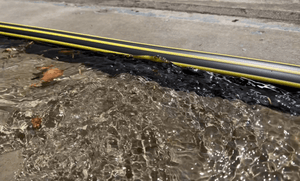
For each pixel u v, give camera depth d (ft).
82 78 6.75
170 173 4.23
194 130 5.03
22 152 4.80
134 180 4.14
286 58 6.98
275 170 4.17
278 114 5.32
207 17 10.03
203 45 8.06
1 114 5.68
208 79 6.49
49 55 8.01
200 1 11.69
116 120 5.30
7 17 11.72
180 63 6.94
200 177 4.16
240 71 6.32
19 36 9.05
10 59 7.88
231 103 5.72
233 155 4.49
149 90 6.18
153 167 4.34
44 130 5.21
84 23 10.45
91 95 6.07
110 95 6.03
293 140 4.67
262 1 10.84
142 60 7.39
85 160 4.51
